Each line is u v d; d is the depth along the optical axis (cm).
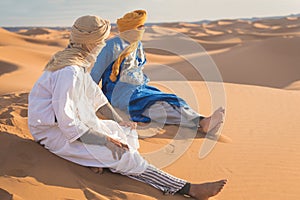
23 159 340
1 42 4800
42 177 321
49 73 347
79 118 353
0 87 1162
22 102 616
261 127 603
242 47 3428
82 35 342
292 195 395
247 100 802
